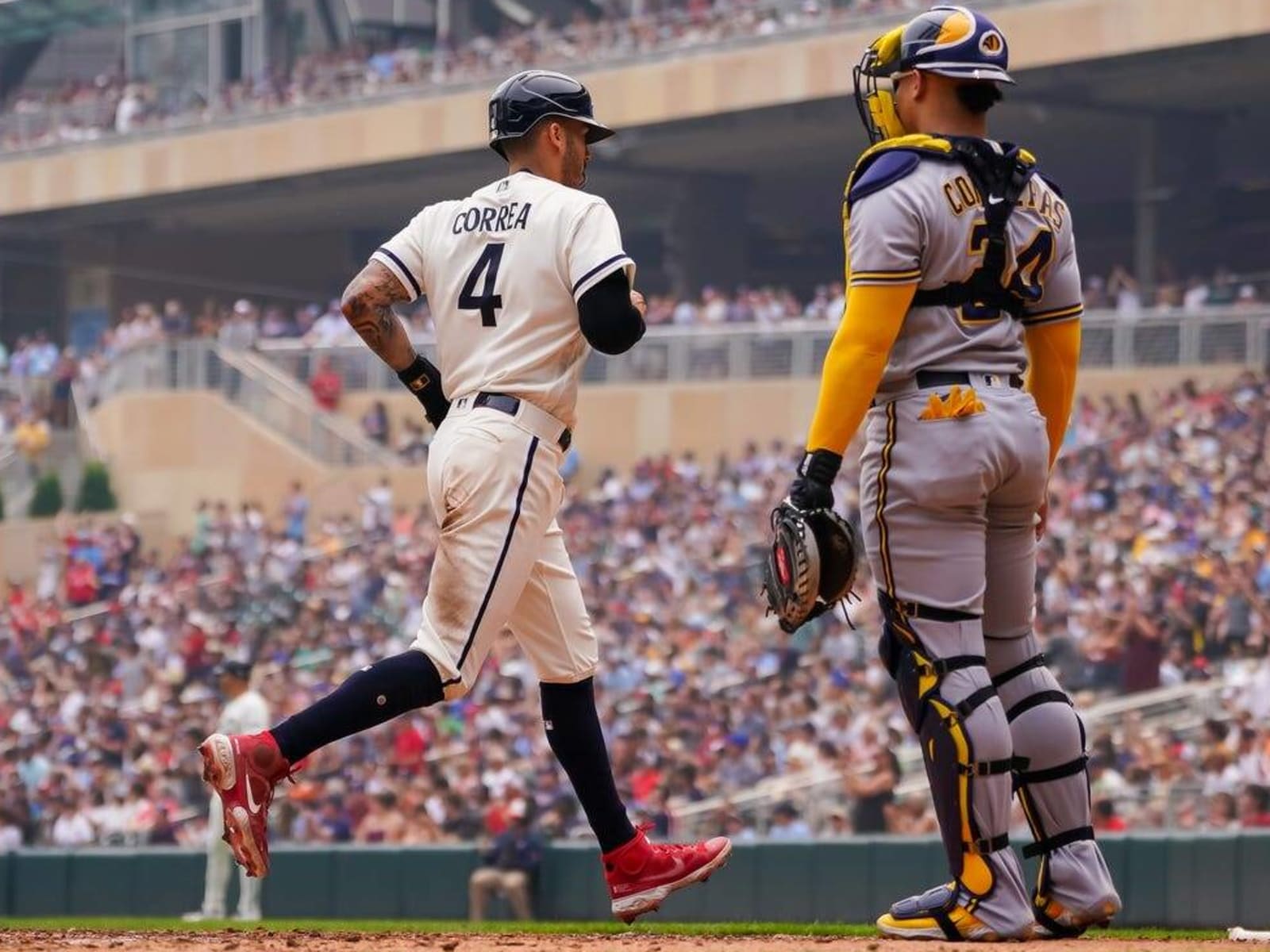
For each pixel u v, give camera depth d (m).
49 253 87.06
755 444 51.16
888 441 10.38
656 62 66.88
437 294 10.75
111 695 46.66
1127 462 43.47
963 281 10.34
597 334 10.35
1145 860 26.66
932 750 10.34
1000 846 10.29
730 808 32.34
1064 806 10.80
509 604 10.46
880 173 10.16
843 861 28.25
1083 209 79.00
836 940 10.77
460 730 38.22
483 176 75.31
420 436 61.75
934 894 10.46
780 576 10.21
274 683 44.38
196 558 55.91
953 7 10.62
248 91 78.44
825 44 62.88
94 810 38.78
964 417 10.26
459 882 30.45
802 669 38.31
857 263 10.15
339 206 82.00
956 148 10.27
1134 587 36.62
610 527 48.25
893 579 10.45
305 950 10.22
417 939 11.31
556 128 10.84
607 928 16.14
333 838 34.91
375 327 10.85
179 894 32.22
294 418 63.84
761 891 28.80
